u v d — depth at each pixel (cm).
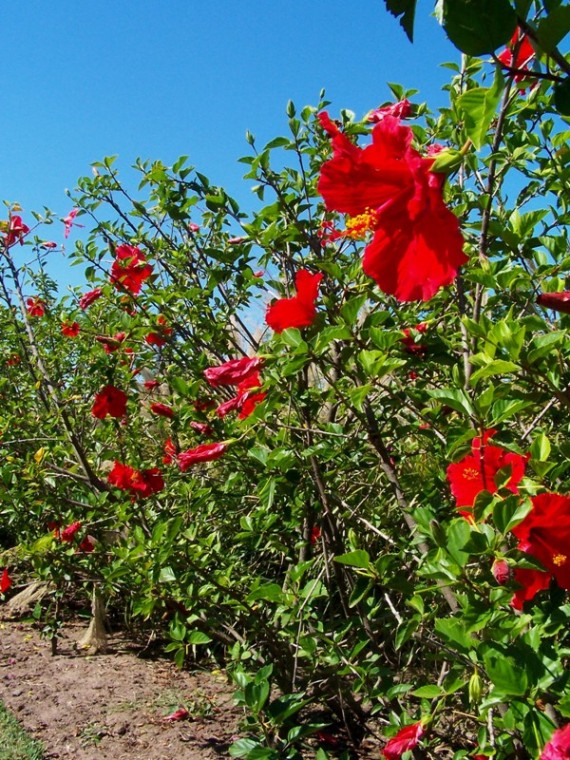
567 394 155
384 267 120
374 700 291
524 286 193
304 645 251
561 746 129
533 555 139
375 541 328
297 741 271
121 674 405
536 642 147
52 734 336
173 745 322
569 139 236
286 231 278
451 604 193
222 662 411
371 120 249
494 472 154
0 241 529
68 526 414
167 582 317
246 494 352
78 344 539
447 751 251
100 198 414
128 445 448
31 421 505
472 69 226
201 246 405
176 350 380
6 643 461
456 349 252
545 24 90
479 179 244
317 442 267
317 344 191
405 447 347
